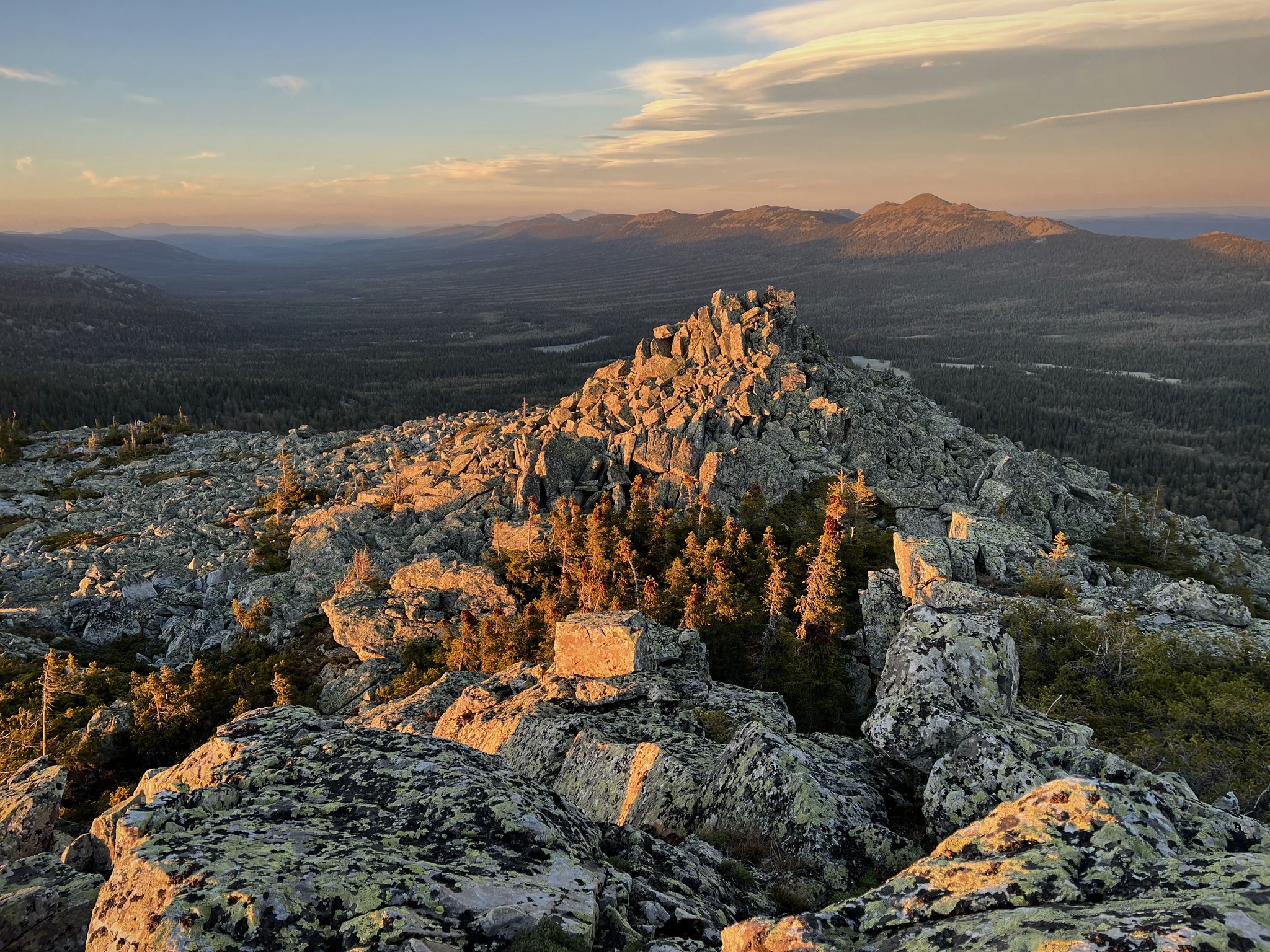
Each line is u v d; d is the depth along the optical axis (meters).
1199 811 13.58
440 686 48.50
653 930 14.84
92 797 57.72
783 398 108.94
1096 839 12.27
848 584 69.00
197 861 13.78
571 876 14.84
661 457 101.50
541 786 18.88
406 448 173.88
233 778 18.02
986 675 22.75
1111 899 10.75
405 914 12.58
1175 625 45.78
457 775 17.86
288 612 91.31
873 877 18.59
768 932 12.03
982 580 55.81
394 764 18.25
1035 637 43.62
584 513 96.62
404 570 88.19
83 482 164.12
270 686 73.62
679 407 109.00
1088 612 46.56
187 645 86.56
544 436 112.62
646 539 82.88
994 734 19.92
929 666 22.94
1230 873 10.58
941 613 24.47
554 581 81.56
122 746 62.25
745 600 61.62
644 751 26.69
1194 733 33.09
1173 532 91.56
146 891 13.30
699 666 45.41
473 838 15.66
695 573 70.12
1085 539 93.00
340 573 97.75
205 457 184.75
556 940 12.62
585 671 40.44
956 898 11.56
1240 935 8.73
